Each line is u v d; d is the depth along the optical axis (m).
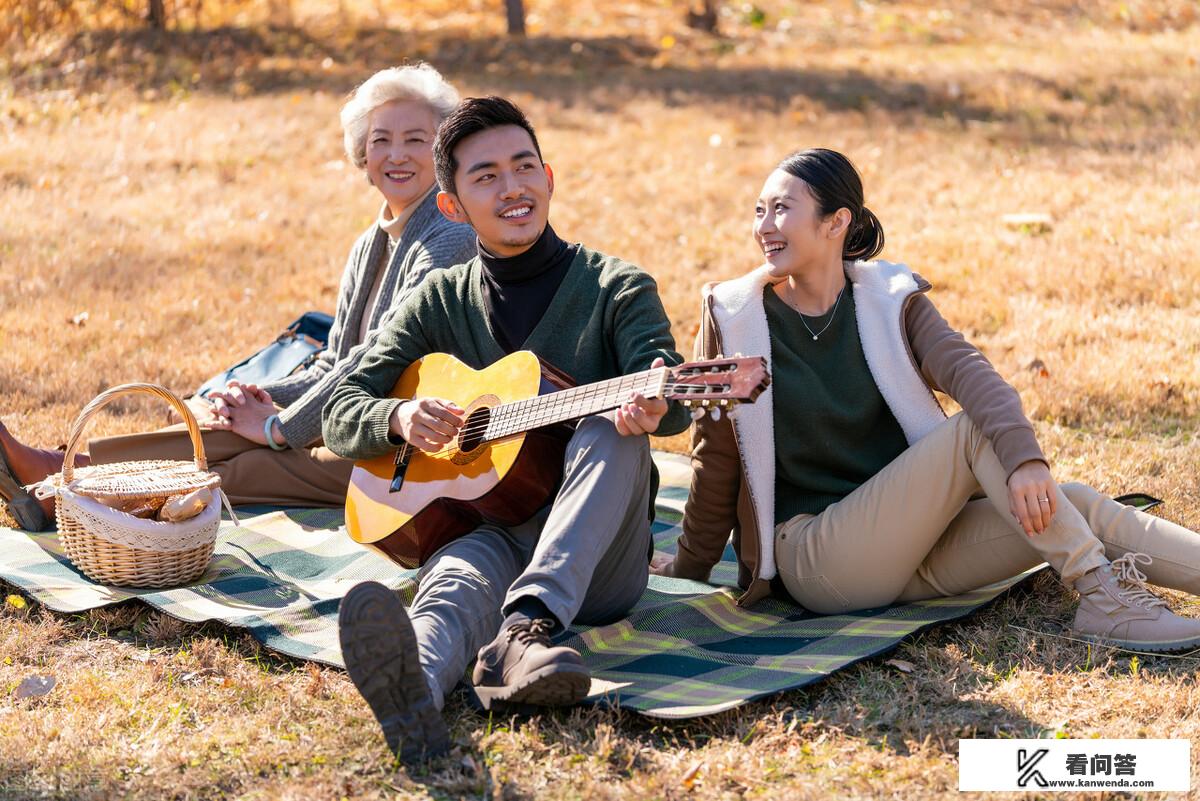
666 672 3.58
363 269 5.29
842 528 3.83
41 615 4.11
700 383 3.31
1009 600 3.95
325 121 14.13
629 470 3.52
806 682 3.40
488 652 3.29
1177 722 3.19
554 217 10.63
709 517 4.13
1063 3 21.50
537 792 2.97
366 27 19.78
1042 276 8.16
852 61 17.92
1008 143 12.62
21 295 8.34
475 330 4.06
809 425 3.94
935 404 3.89
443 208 4.05
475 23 20.53
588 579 3.40
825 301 3.92
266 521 4.97
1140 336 6.98
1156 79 15.18
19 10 17.33
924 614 3.88
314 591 4.29
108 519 4.19
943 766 3.04
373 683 3.04
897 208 10.41
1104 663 3.52
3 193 11.20
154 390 4.41
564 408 3.57
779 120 14.14
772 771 3.06
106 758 3.18
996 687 3.44
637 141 13.41
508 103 3.89
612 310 3.84
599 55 18.31
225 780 3.07
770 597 4.20
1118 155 11.80
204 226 10.38
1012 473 3.54
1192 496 4.87
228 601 4.20
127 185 11.64
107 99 15.02
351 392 4.08
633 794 2.96
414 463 3.92
